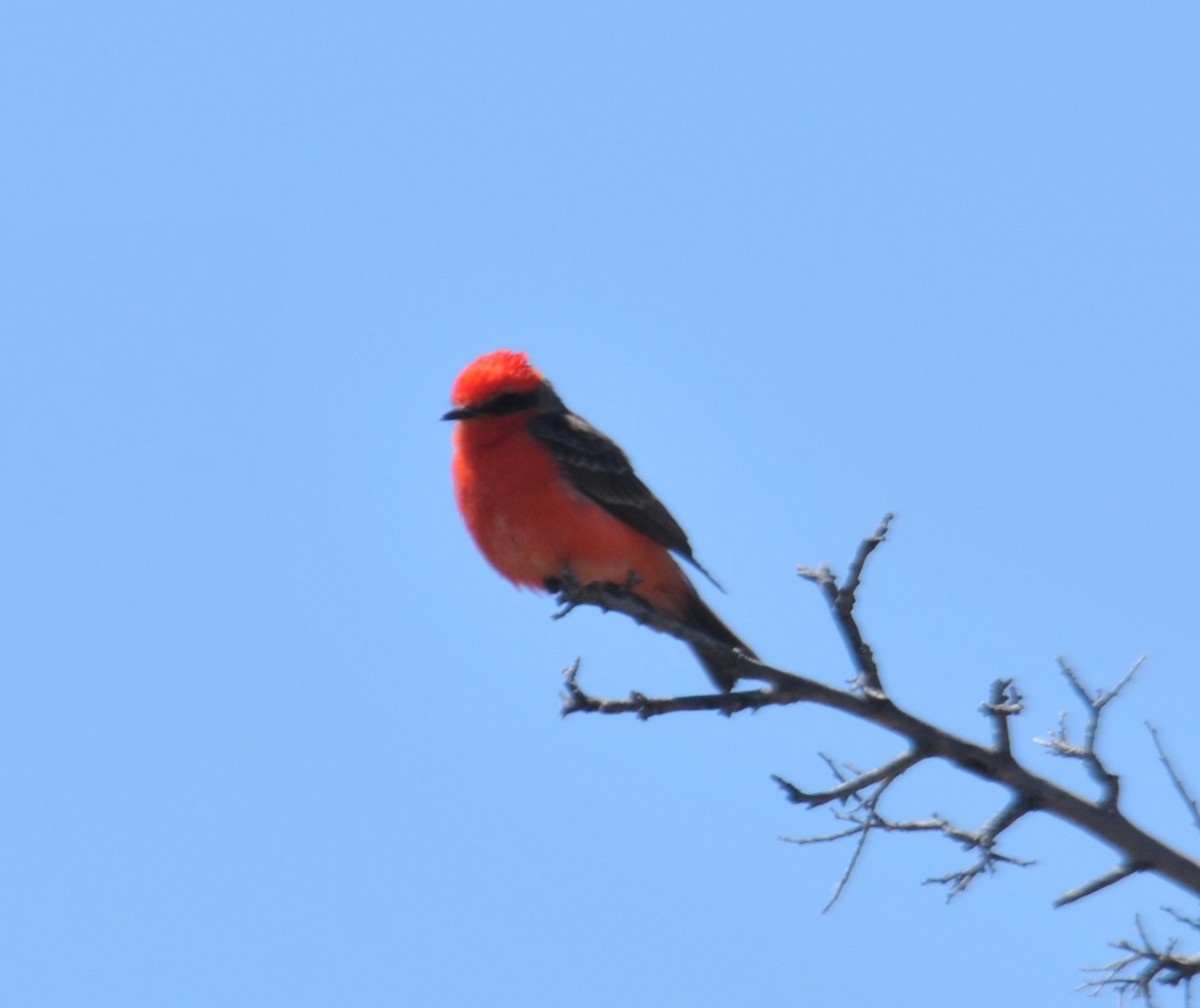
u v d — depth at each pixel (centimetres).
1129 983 1066
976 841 1066
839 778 1109
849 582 1095
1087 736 1077
